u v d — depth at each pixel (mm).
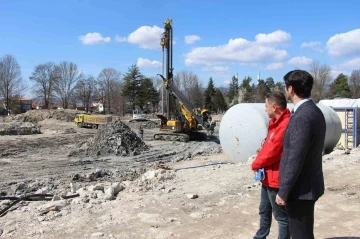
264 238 4840
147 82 93500
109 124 27047
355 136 17719
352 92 84812
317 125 3332
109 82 104625
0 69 86000
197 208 6824
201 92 93562
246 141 13500
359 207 6906
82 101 105562
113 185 8266
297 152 3281
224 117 14375
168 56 31781
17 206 7363
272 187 4215
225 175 9578
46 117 58938
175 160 21641
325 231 5715
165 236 5512
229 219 6254
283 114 4176
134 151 24688
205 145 29953
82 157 23422
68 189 11945
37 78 98688
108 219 6242
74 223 6062
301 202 3420
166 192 7922
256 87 90688
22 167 19609
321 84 76812
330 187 8328
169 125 32375
